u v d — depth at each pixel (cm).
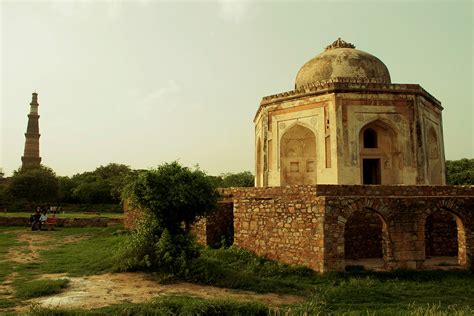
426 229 1361
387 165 1592
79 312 645
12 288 833
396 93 1571
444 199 1177
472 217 1180
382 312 756
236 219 1343
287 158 1700
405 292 954
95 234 1811
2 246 1435
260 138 1828
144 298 769
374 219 1309
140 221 1120
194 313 671
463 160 3978
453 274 1099
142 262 990
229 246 1389
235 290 897
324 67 1741
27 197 4028
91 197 4169
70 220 2141
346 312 751
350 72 1703
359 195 1166
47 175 4241
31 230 1938
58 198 4381
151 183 1054
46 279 891
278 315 691
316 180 1600
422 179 1545
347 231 1277
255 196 1295
